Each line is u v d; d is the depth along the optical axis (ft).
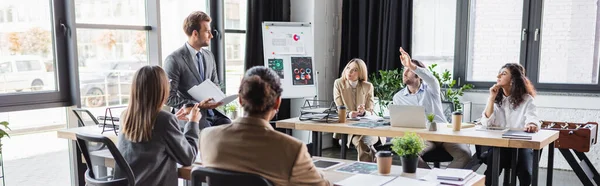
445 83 18.83
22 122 12.50
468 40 18.56
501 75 12.01
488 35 18.21
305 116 13.10
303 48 18.62
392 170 7.46
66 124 13.50
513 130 11.09
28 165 12.80
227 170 5.95
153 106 7.53
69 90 13.34
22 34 12.33
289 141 5.89
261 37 18.39
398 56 19.10
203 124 11.87
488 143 10.07
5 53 12.03
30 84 12.59
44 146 13.07
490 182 12.16
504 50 17.94
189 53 12.16
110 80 14.38
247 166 5.90
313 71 18.83
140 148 7.59
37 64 12.71
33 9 12.51
